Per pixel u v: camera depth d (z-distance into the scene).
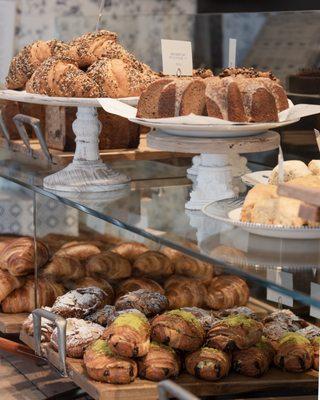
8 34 2.26
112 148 1.71
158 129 1.37
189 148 1.25
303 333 1.39
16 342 1.69
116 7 2.45
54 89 1.47
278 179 1.32
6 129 1.85
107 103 1.37
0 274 1.71
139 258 1.63
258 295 1.53
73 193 1.45
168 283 1.58
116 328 1.29
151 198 1.40
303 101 1.70
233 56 1.84
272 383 1.29
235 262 1.02
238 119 1.30
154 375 1.27
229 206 1.21
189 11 2.48
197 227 1.19
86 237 1.65
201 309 1.49
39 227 1.59
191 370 1.29
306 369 1.31
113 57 1.56
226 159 1.31
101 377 1.27
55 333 1.41
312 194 0.94
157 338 1.32
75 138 1.65
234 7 2.28
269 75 1.59
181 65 1.66
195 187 1.39
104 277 1.63
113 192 1.45
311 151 1.69
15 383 1.66
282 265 1.01
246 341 1.30
